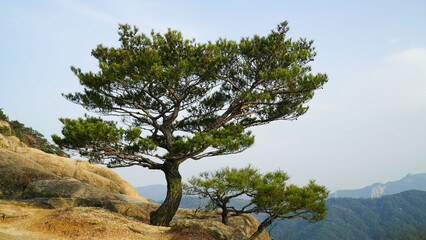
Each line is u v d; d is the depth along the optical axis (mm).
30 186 16922
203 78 17156
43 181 17438
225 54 17578
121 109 17031
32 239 9156
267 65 17688
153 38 17172
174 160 15883
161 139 19578
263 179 16422
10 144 26953
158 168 15961
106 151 14336
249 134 16156
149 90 15945
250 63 17781
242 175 15594
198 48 16984
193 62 15953
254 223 18766
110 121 18156
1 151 21516
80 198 15930
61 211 11602
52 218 10945
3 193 16859
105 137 13477
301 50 18250
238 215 17297
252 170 16344
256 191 15789
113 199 17734
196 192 15766
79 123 13617
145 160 15414
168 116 17766
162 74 14430
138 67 15273
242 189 15281
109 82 16156
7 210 11820
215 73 16984
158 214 15047
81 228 10312
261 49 17203
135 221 12477
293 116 18969
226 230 10852
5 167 18641
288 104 18172
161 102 16938
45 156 27625
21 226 10430
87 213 11680
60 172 26875
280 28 17297
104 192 18141
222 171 16391
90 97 16750
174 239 9969
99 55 17109
